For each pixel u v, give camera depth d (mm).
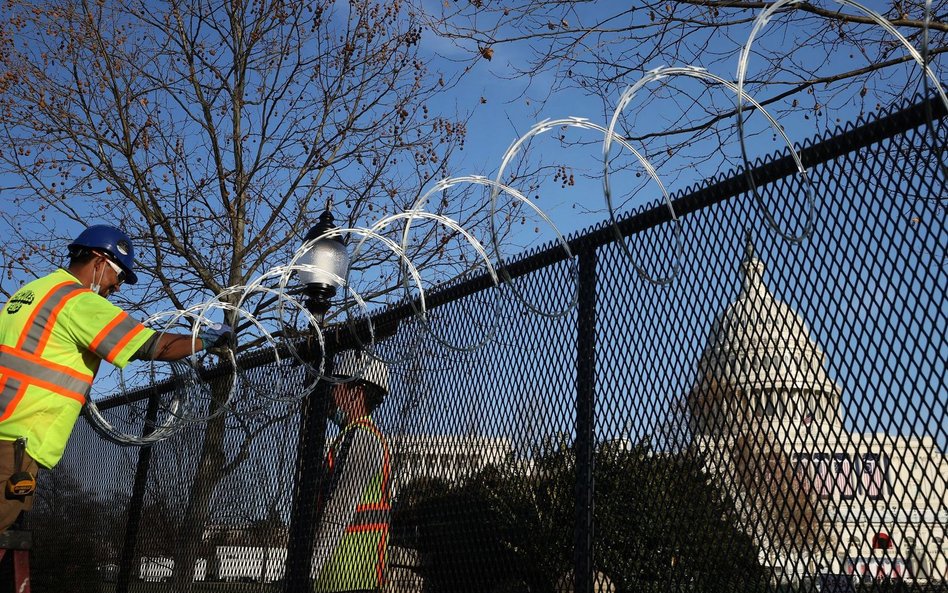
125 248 4789
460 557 4125
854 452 2670
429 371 4578
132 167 12070
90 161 12531
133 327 4254
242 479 5914
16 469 4020
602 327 3654
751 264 3113
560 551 3604
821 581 2672
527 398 3938
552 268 3988
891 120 2764
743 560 2902
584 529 3457
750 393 3002
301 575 5125
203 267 12617
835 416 2738
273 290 4770
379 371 4930
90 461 7859
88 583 7402
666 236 3475
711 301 3225
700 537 3066
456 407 4336
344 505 4953
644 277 3281
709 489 3072
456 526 4188
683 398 3244
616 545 3359
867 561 2568
